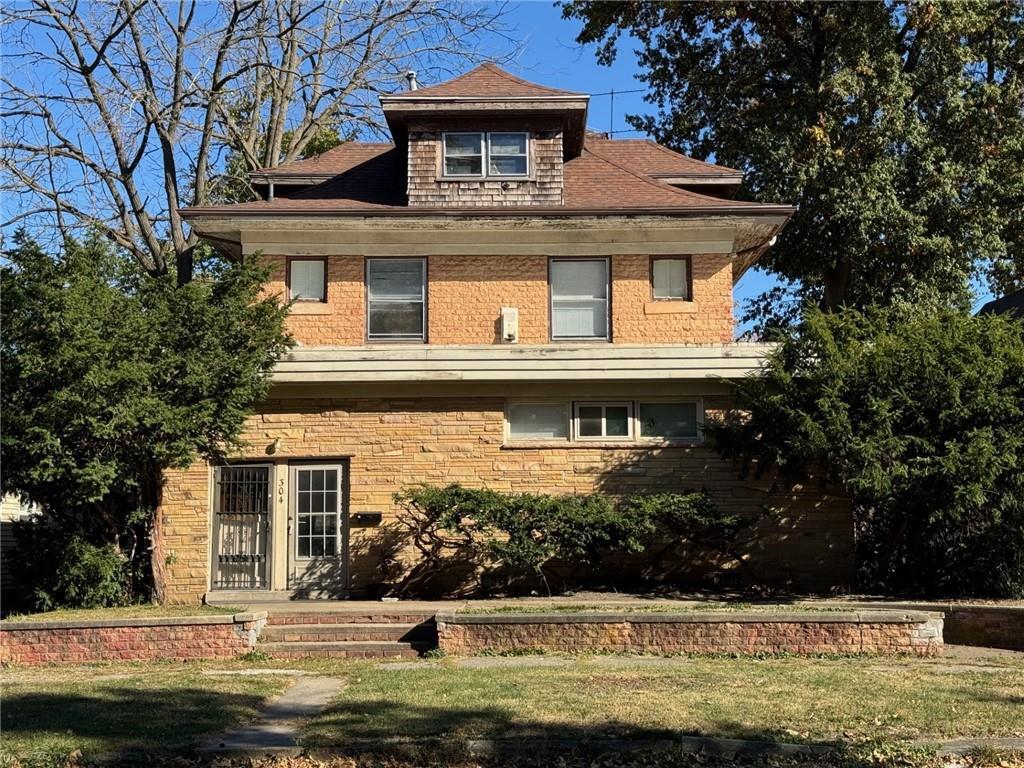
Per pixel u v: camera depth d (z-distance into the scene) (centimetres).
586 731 858
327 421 1805
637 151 2272
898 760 776
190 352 1577
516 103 1941
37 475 1438
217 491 1802
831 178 2466
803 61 2708
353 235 1909
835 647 1323
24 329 1490
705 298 1903
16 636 1362
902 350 1575
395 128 2019
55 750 814
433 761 792
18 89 2458
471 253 1919
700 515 1666
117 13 2459
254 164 2731
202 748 817
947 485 1486
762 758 793
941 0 2467
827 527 1767
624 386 1800
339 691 1084
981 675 1140
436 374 1769
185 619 1383
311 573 1786
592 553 1669
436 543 1723
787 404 1612
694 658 1298
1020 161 2534
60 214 2508
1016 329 1622
